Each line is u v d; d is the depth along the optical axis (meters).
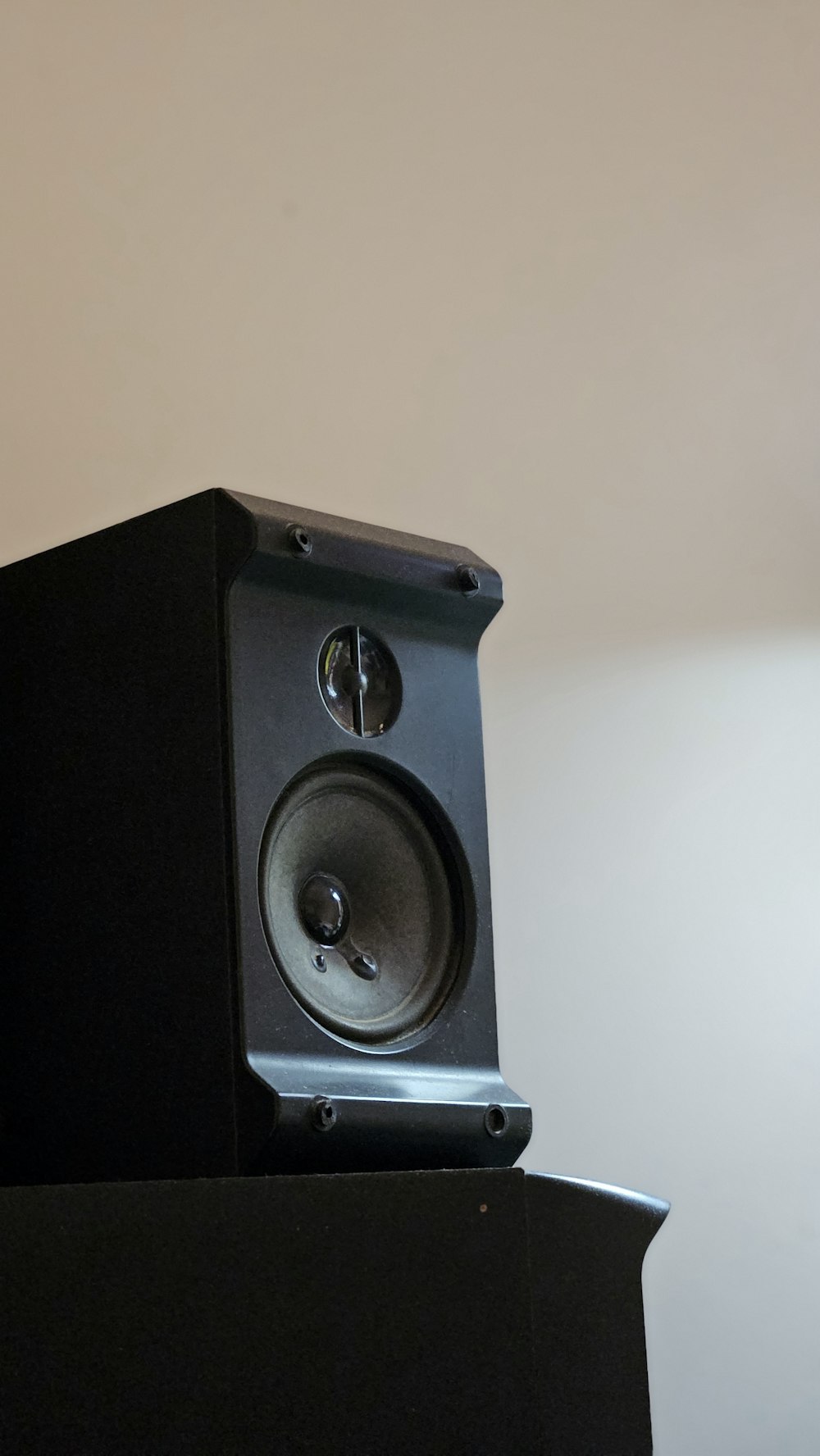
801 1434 1.95
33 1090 0.96
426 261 1.99
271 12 1.90
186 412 1.72
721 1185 1.98
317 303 1.87
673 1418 1.87
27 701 1.00
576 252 2.14
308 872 0.94
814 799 2.19
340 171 1.93
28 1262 0.71
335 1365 0.79
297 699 0.92
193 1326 0.74
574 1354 0.93
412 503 1.91
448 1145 0.93
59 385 1.62
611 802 2.02
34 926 0.97
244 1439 0.75
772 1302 1.98
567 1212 0.95
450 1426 0.82
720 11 2.35
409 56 2.03
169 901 0.90
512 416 2.03
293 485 1.80
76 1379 0.71
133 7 1.78
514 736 1.96
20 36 1.67
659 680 2.10
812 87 2.41
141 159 1.74
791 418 2.30
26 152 1.65
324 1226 0.80
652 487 2.15
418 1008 0.96
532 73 2.15
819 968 2.13
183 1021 0.88
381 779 0.98
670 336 2.21
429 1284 0.83
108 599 0.96
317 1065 0.88
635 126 2.23
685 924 2.04
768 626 2.21
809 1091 2.08
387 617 0.99
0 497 1.54
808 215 2.37
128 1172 0.89
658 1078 1.96
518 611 1.99
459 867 1.00
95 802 0.95
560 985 1.92
